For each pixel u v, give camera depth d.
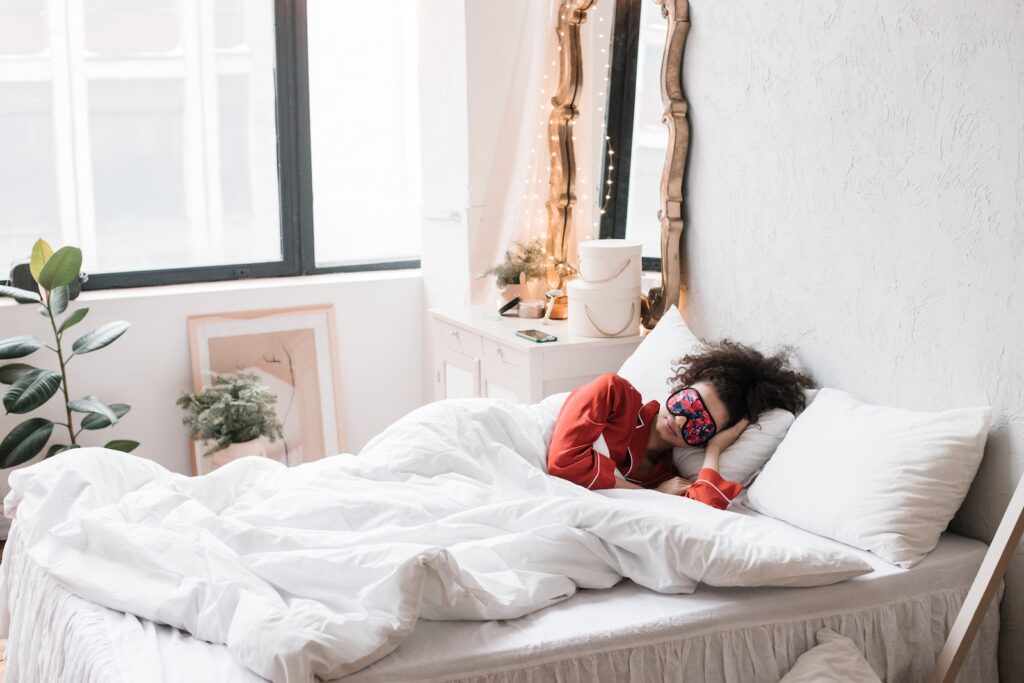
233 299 4.22
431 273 4.51
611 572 2.20
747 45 3.04
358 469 2.56
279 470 2.68
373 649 1.81
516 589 2.05
